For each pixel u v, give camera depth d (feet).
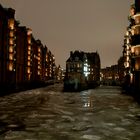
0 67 200.23
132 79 211.41
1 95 160.86
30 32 309.63
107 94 194.49
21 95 169.07
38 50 394.32
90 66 509.76
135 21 189.67
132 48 193.98
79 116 82.07
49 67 554.87
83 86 263.70
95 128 63.31
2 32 204.44
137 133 58.13
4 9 214.28
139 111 94.27
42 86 337.72
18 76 257.75
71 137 54.29
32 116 81.05
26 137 53.83
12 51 222.89
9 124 67.56
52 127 64.23
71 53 448.65
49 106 108.58
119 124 68.59
